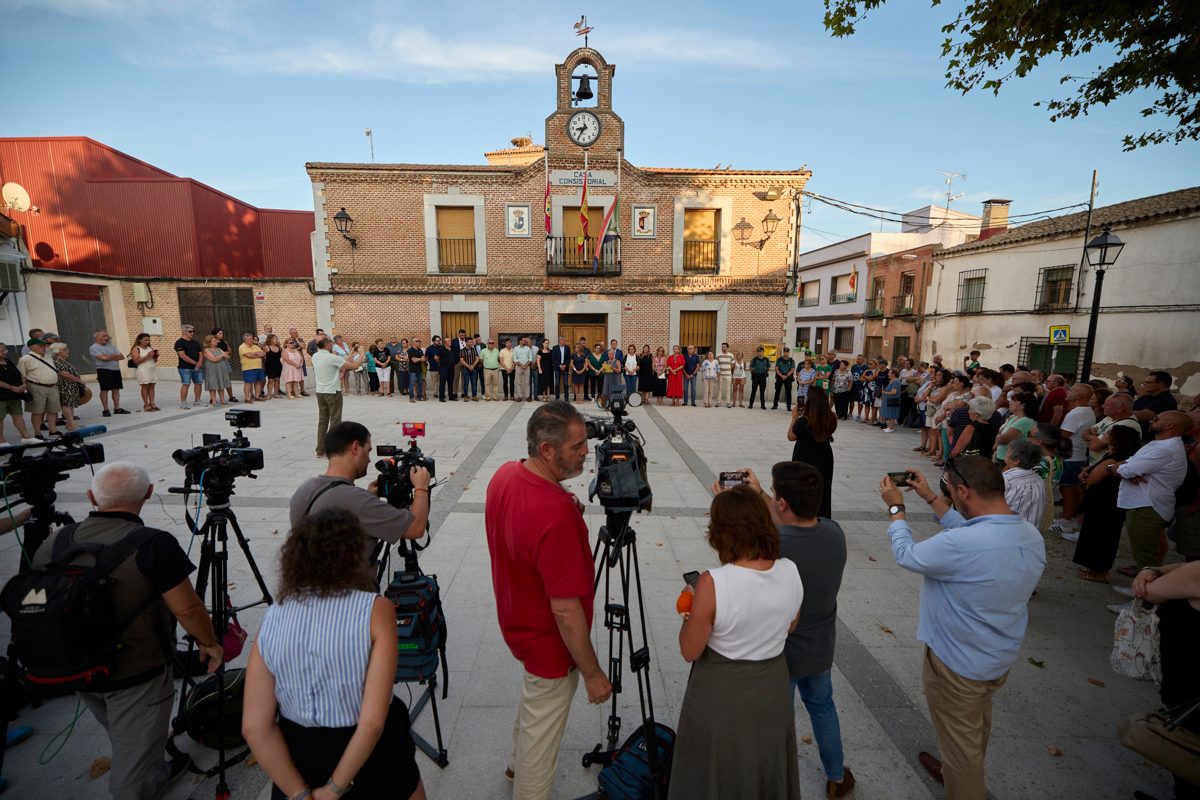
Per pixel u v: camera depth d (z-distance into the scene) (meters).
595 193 15.84
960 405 8.03
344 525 1.68
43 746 2.83
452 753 2.83
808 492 2.20
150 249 17.55
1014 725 3.12
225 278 17.00
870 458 9.20
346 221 15.09
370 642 1.61
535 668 2.11
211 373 12.09
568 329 16.56
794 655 2.29
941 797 2.63
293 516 2.49
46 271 14.21
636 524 5.92
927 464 8.83
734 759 1.88
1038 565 2.17
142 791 2.29
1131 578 4.94
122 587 2.13
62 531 2.21
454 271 15.91
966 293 19.39
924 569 2.26
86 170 17.11
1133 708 3.26
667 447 9.50
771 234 16.19
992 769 2.80
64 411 9.07
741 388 14.60
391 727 1.83
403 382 14.48
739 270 16.36
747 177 15.90
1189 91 5.45
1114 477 4.68
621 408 2.68
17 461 2.82
